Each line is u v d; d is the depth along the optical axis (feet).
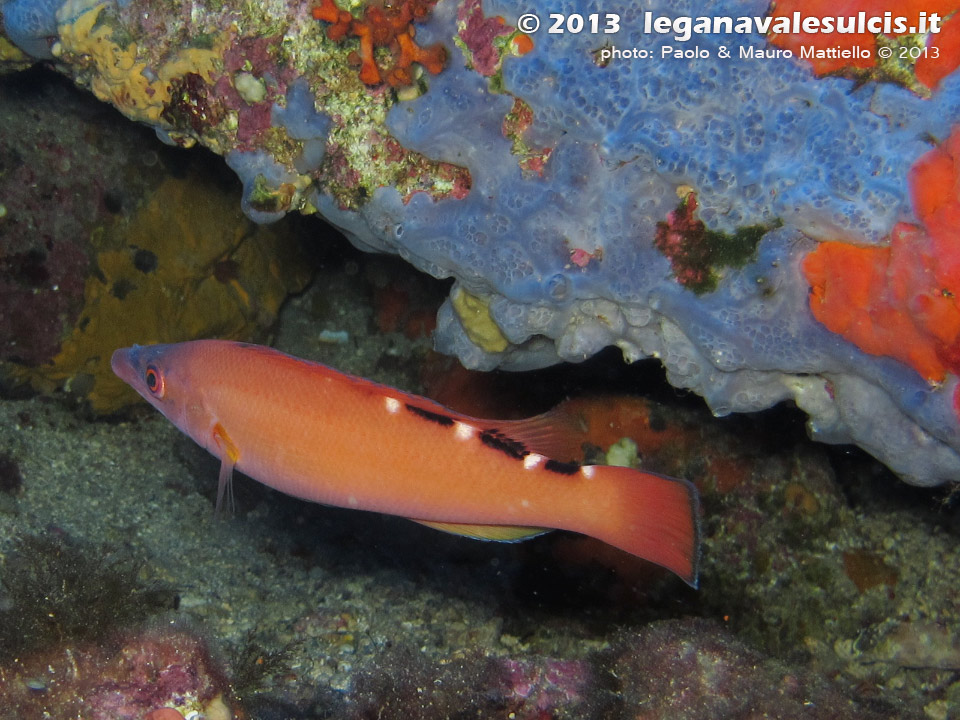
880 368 1.18
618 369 1.91
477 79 1.26
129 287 1.94
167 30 1.36
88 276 1.87
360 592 1.73
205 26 1.33
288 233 2.29
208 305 2.12
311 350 2.48
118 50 1.38
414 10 1.25
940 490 1.69
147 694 1.22
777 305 1.20
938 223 1.11
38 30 1.41
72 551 1.40
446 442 1.09
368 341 2.49
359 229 1.39
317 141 1.34
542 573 1.87
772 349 1.21
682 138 1.18
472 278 1.31
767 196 1.17
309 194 1.42
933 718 1.57
